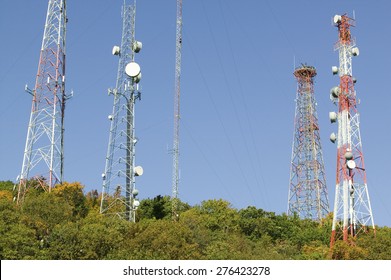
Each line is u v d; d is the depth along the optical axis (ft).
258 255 288.92
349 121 315.99
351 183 309.01
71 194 349.00
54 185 343.46
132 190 322.34
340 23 331.36
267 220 374.63
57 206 304.30
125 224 291.79
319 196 437.17
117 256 239.30
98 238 252.62
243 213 389.19
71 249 245.65
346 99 317.63
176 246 256.32
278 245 347.15
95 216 308.19
